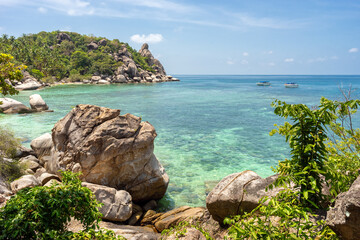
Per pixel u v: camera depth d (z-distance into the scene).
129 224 10.08
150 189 12.25
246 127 31.09
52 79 109.88
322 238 3.53
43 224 4.32
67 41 159.50
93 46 162.38
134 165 11.89
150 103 53.66
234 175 7.30
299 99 63.78
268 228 3.34
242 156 20.06
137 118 12.72
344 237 3.37
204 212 8.09
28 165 14.05
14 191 10.68
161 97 66.56
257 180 6.83
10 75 10.15
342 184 4.34
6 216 4.39
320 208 4.84
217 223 7.26
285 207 3.30
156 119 36.09
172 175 16.06
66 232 4.59
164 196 13.26
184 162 18.48
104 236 5.02
